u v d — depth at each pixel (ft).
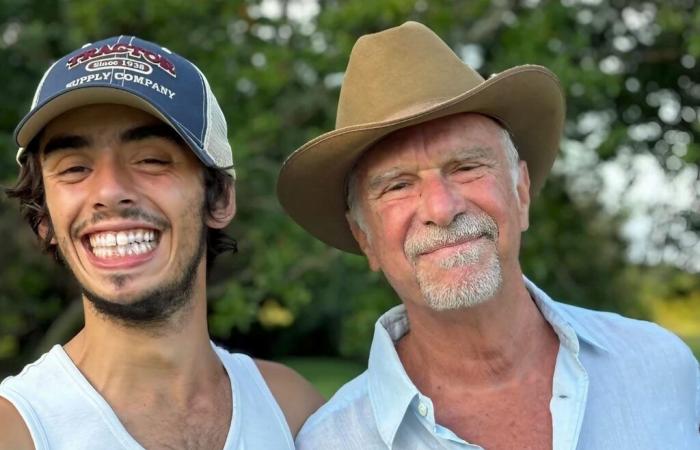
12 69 22.97
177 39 19.97
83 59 6.99
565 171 23.20
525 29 19.36
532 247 21.84
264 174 20.35
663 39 21.76
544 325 8.36
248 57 20.06
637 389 7.93
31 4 23.20
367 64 8.24
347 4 18.63
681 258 23.81
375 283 19.90
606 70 21.34
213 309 20.43
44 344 22.61
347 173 8.54
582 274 26.58
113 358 7.10
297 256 18.69
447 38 19.63
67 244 7.06
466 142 7.81
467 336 7.97
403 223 7.83
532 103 8.29
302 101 20.27
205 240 7.50
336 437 7.99
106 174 6.89
